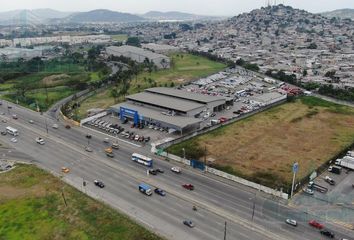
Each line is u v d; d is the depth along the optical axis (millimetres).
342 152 133750
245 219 90750
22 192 104375
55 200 99875
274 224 88688
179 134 153500
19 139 148750
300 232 85688
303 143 143500
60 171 118062
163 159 128000
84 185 107312
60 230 86688
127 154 132125
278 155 131625
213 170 116750
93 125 167375
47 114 187625
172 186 107688
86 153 133125
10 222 90688
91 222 89062
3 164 122938
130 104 189125
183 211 94125
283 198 101625
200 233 84750
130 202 98438
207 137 150125
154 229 86062
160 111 176375
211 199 100312
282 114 184125
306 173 116750
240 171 117688
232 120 172000
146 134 154375
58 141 146125
